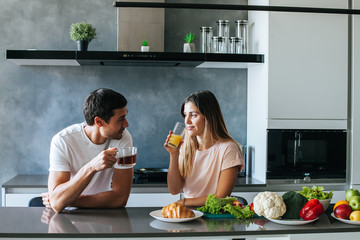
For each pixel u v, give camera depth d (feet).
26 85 13.79
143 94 14.17
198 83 14.37
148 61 12.23
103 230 6.29
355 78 12.85
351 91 12.93
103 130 7.84
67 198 7.27
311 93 12.62
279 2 12.39
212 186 8.70
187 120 8.78
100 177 8.29
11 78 13.75
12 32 13.70
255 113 13.58
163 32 13.00
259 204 6.92
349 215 6.93
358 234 6.61
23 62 12.68
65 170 7.86
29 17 13.73
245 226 6.64
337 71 12.73
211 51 13.20
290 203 7.00
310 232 6.50
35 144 13.85
